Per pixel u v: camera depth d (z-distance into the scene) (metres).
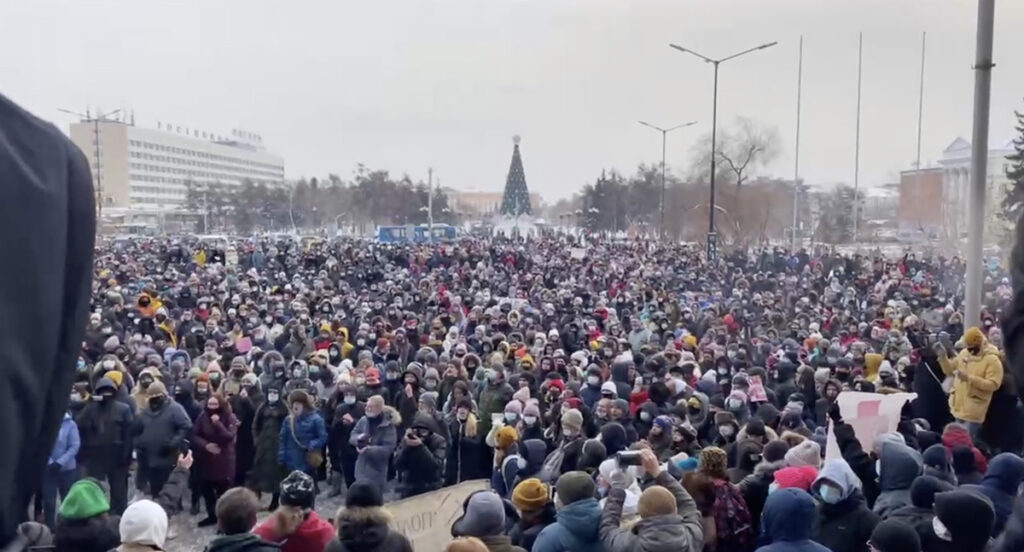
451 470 11.86
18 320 1.13
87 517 5.02
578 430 8.75
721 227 62.62
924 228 69.69
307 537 5.29
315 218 110.19
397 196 108.94
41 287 1.16
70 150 1.28
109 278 27.77
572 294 27.16
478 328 17.97
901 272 35.28
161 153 140.88
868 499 7.65
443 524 7.12
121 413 9.91
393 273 36.69
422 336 18.09
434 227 81.44
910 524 4.85
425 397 10.78
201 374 11.66
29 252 1.15
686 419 10.10
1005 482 5.54
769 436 8.04
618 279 34.62
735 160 62.81
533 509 5.95
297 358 15.45
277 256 43.09
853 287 31.36
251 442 11.52
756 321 22.47
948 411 10.30
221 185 121.31
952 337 16.98
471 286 32.72
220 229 107.38
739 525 6.12
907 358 13.43
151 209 122.31
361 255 43.38
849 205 73.94
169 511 8.20
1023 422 8.85
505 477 8.55
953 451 7.08
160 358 13.76
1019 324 1.65
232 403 11.50
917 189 73.25
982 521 4.29
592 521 5.14
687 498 5.52
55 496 9.12
